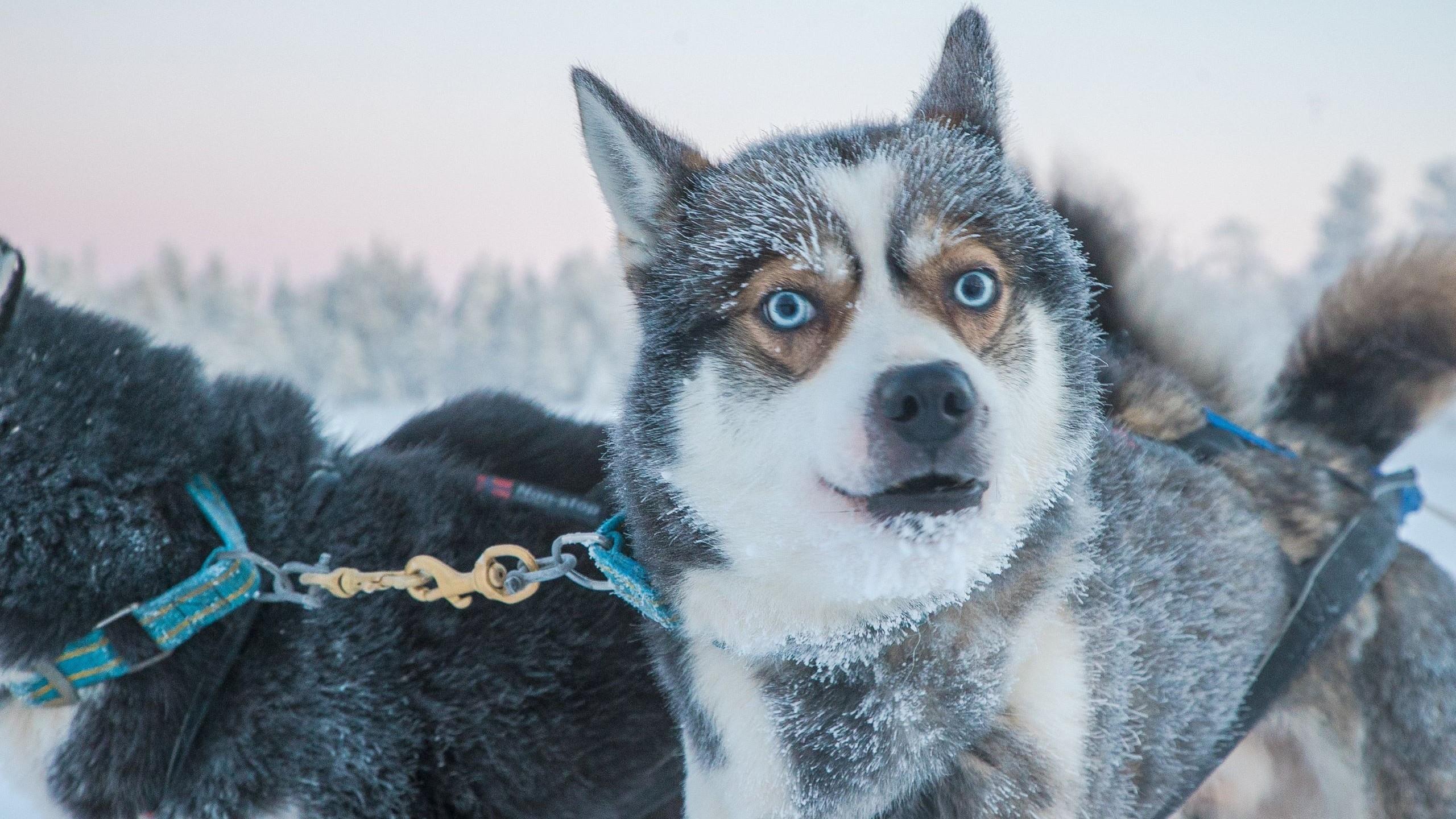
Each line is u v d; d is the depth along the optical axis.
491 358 34.16
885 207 1.48
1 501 1.73
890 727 1.46
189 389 1.92
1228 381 2.34
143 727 1.77
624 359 1.72
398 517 2.00
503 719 1.89
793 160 1.60
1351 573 1.89
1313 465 2.12
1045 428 1.53
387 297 36.47
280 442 1.99
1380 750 1.92
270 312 36.25
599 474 2.26
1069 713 1.52
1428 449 12.27
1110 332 2.35
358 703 1.83
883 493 1.38
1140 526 1.77
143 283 34.69
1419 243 2.23
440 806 1.86
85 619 1.74
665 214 1.67
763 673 1.52
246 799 1.78
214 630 1.81
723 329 1.52
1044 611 1.53
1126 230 2.36
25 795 1.87
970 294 1.49
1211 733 1.78
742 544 1.49
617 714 1.92
